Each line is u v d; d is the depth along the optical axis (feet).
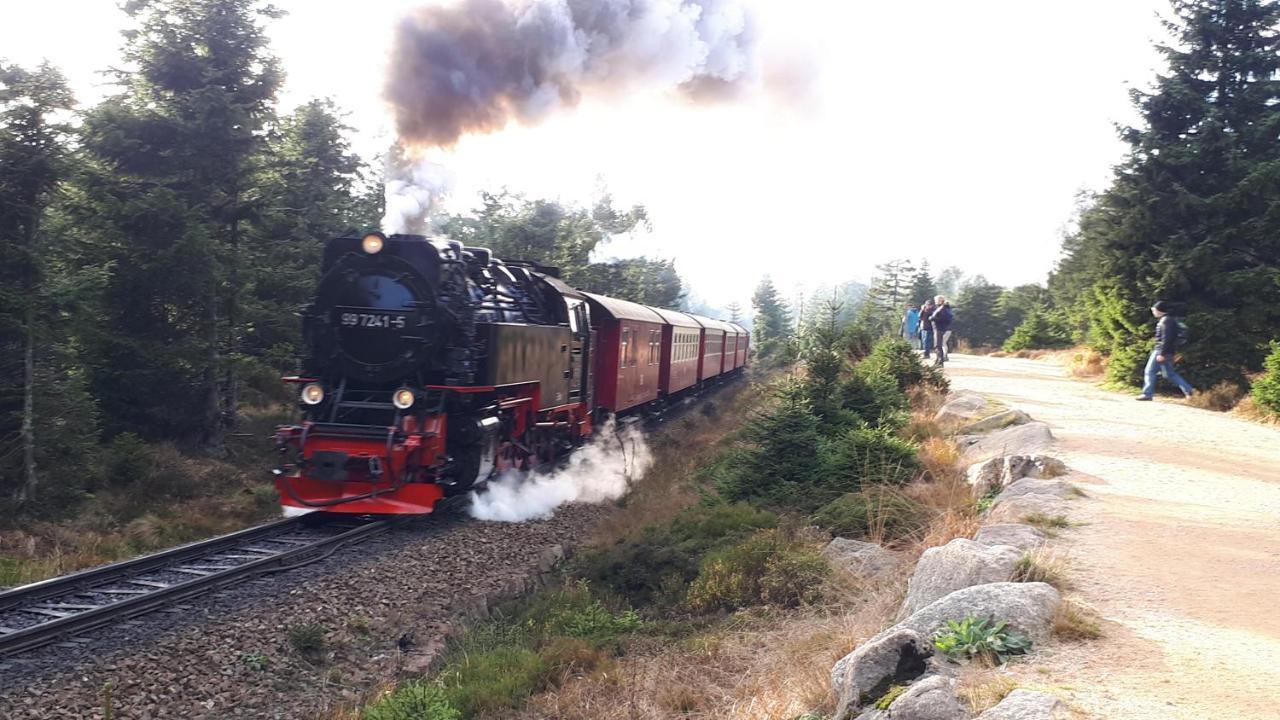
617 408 64.18
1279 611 19.26
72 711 20.94
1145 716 13.98
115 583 30.30
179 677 23.24
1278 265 57.11
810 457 41.47
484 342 41.98
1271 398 48.52
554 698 24.76
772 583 30.73
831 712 17.87
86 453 44.73
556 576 37.09
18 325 39.93
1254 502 29.73
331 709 23.32
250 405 70.44
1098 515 27.73
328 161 80.12
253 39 58.34
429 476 39.83
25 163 42.24
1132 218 60.54
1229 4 59.57
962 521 30.53
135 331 52.65
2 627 25.76
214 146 56.13
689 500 45.39
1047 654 16.85
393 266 41.06
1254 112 60.03
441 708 22.08
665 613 32.58
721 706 22.18
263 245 62.23
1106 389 65.36
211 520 44.47
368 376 40.65
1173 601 19.85
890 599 24.77
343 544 35.70
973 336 171.53
